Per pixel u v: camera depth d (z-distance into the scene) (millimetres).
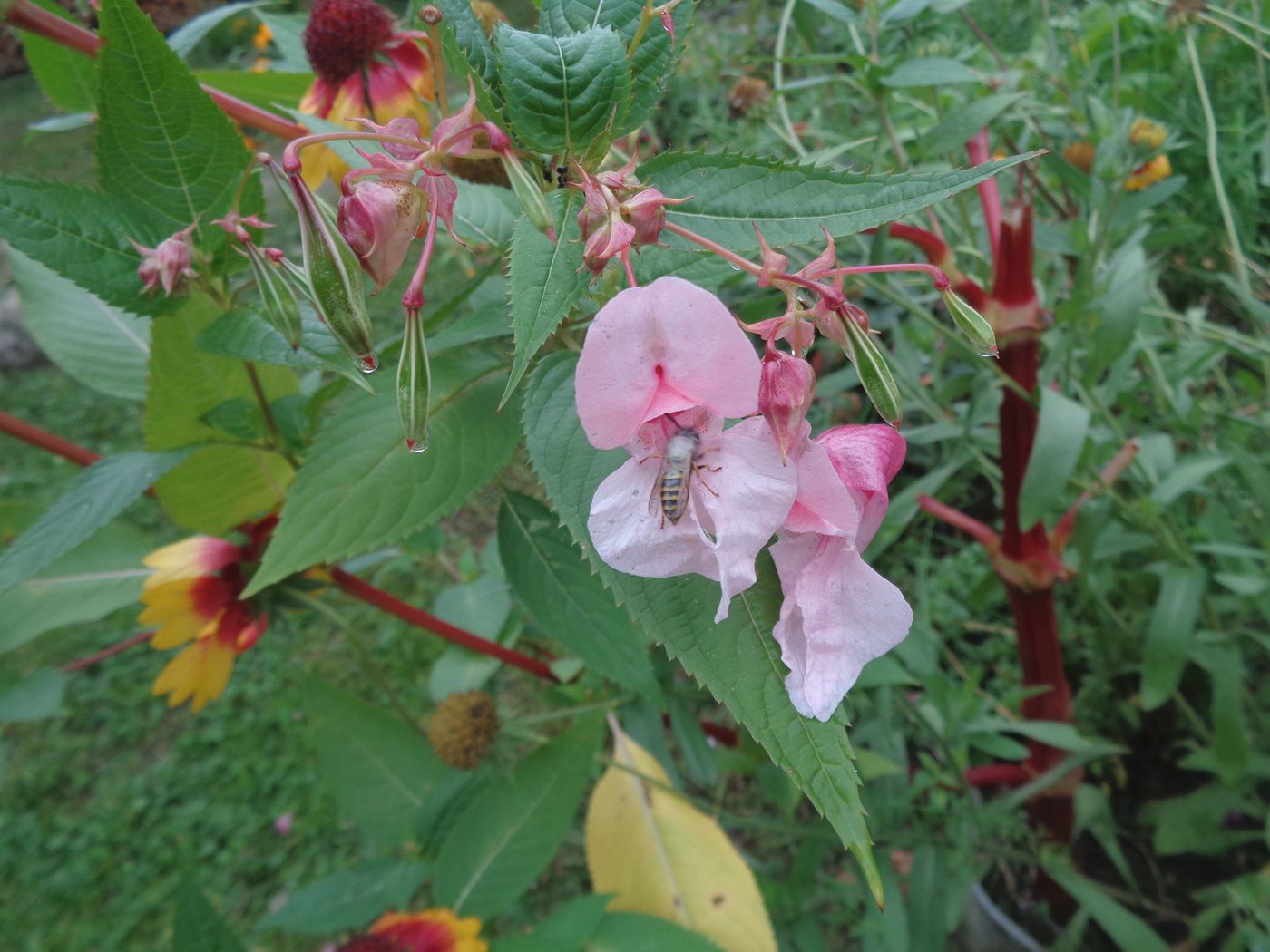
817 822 276
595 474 121
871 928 265
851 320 109
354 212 108
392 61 234
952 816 263
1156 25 398
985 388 279
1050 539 263
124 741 482
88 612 222
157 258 148
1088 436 259
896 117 361
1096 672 330
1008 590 272
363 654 253
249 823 440
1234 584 262
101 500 169
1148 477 282
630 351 104
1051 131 334
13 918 423
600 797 267
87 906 423
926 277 342
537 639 364
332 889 240
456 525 513
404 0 267
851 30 277
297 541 145
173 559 209
